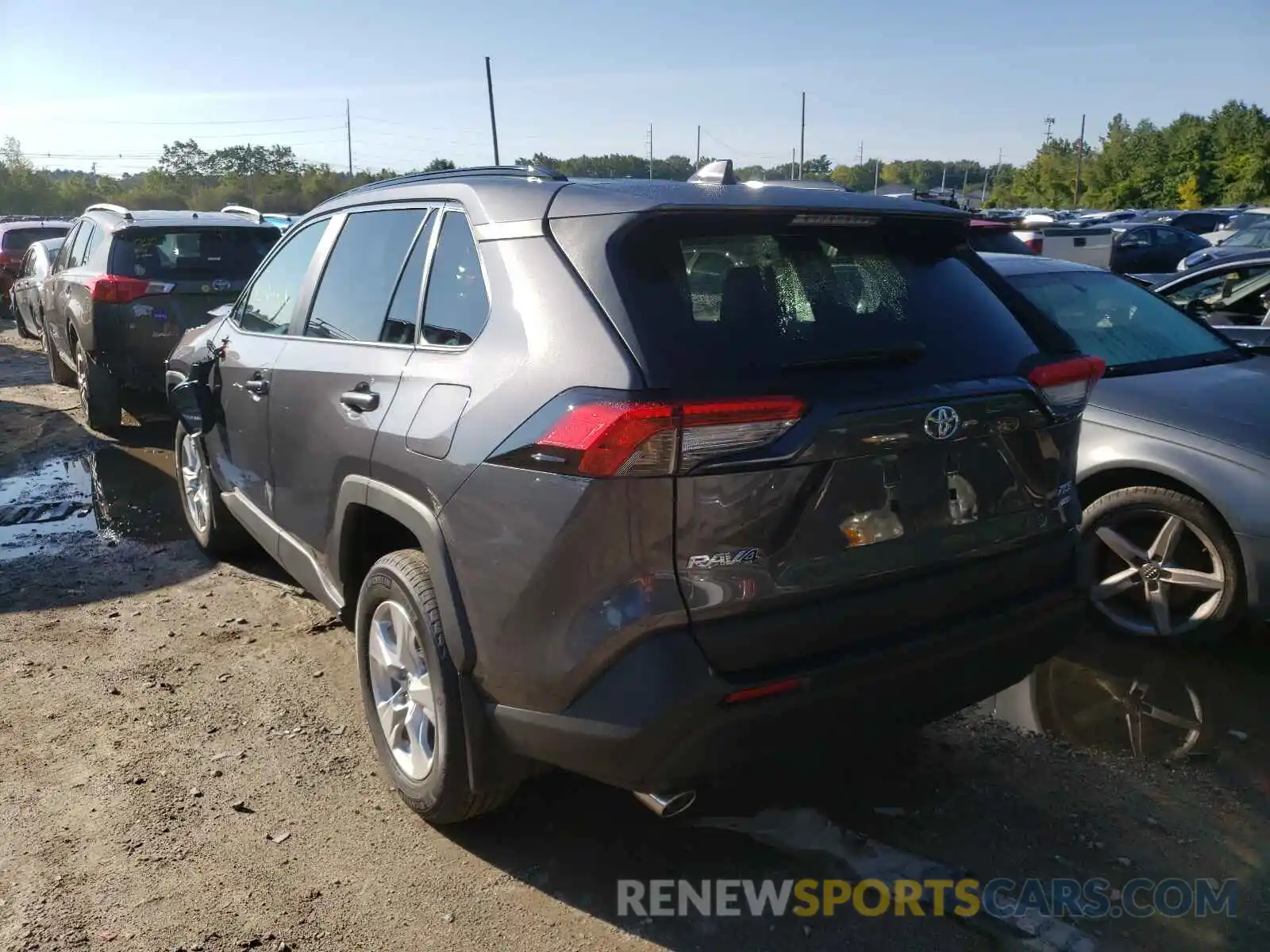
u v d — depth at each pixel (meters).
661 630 2.42
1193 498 4.15
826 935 2.72
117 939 2.67
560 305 2.66
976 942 2.70
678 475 2.38
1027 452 2.95
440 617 2.89
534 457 2.54
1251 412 4.21
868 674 2.62
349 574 3.63
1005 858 3.04
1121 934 2.72
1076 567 3.16
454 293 3.11
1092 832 3.17
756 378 2.49
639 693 2.42
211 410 4.86
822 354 2.61
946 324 2.90
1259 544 3.96
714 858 3.05
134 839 3.10
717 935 2.72
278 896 2.86
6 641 4.51
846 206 2.85
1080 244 17.19
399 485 3.08
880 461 2.61
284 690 4.08
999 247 10.95
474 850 3.09
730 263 2.71
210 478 5.18
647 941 2.71
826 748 2.66
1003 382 2.82
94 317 7.95
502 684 2.71
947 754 3.62
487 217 3.03
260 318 4.54
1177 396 4.39
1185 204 66.19
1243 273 7.11
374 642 3.33
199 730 3.77
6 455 8.02
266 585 5.18
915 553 2.70
